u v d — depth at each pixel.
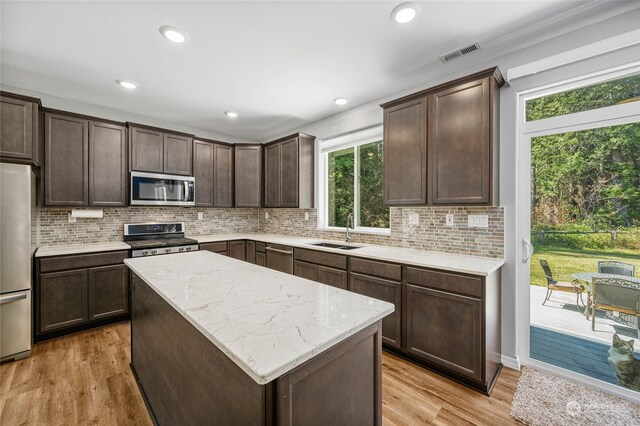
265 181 4.46
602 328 1.98
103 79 2.74
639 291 1.85
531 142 2.23
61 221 3.22
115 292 3.05
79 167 3.08
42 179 2.86
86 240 3.40
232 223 4.87
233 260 2.14
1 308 2.29
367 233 3.36
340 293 1.36
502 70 2.31
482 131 2.15
